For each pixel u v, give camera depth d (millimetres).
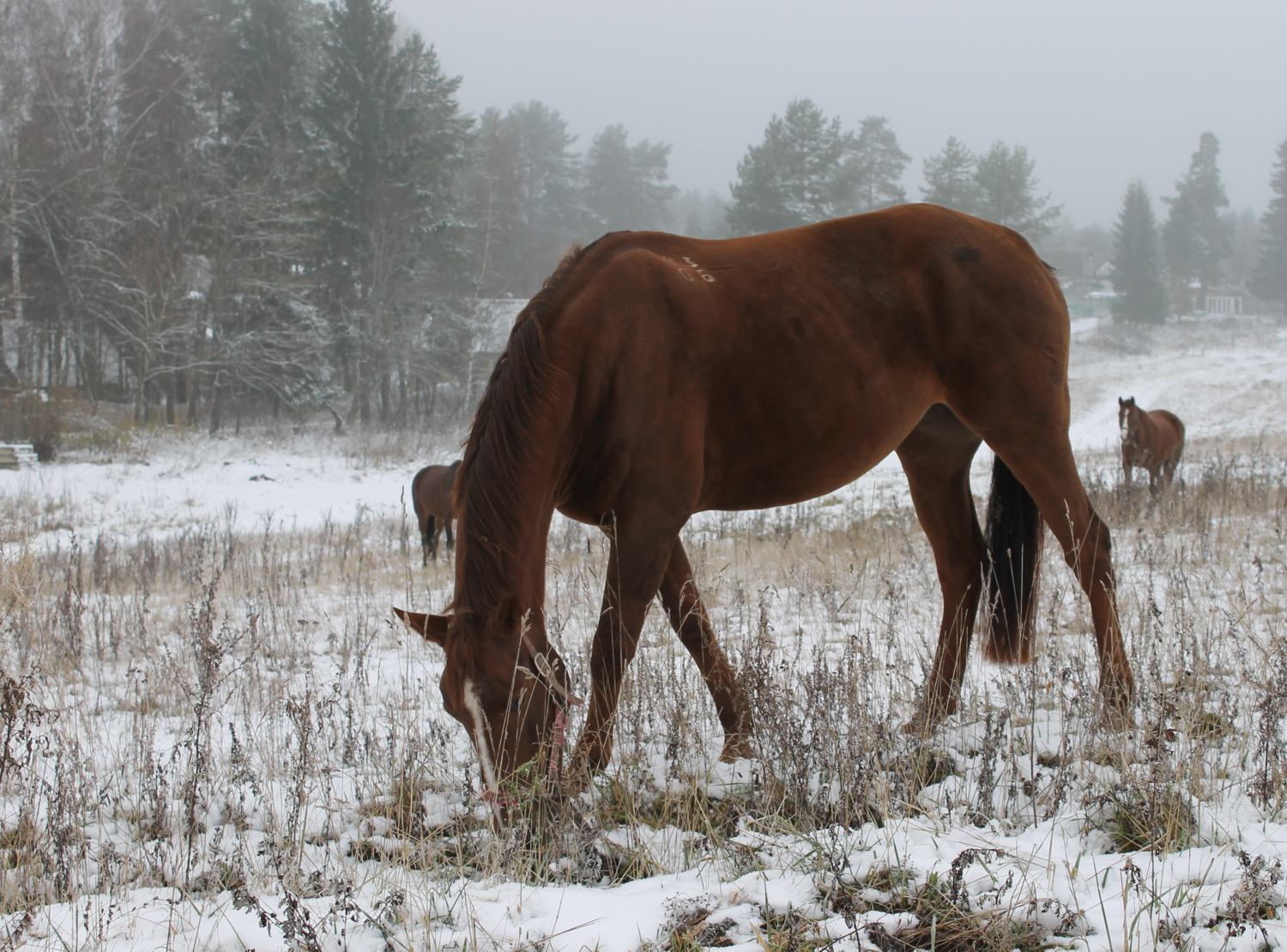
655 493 3158
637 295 3246
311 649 5652
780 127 41781
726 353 3328
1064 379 3736
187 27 33281
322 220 31562
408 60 33281
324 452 25453
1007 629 3818
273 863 2619
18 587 5164
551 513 3131
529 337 3025
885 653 4426
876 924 2070
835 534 8336
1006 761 3094
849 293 3549
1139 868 2193
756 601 5891
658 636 4789
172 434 25172
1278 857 2156
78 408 25047
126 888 2537
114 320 26641
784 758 2895
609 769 3246
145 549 9875
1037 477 3660
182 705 4379
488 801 2566
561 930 2152
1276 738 2746
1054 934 2076
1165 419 13414
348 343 32312
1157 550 6094
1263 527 7305
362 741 3748
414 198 32906
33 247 27516
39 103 27156
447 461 25062
